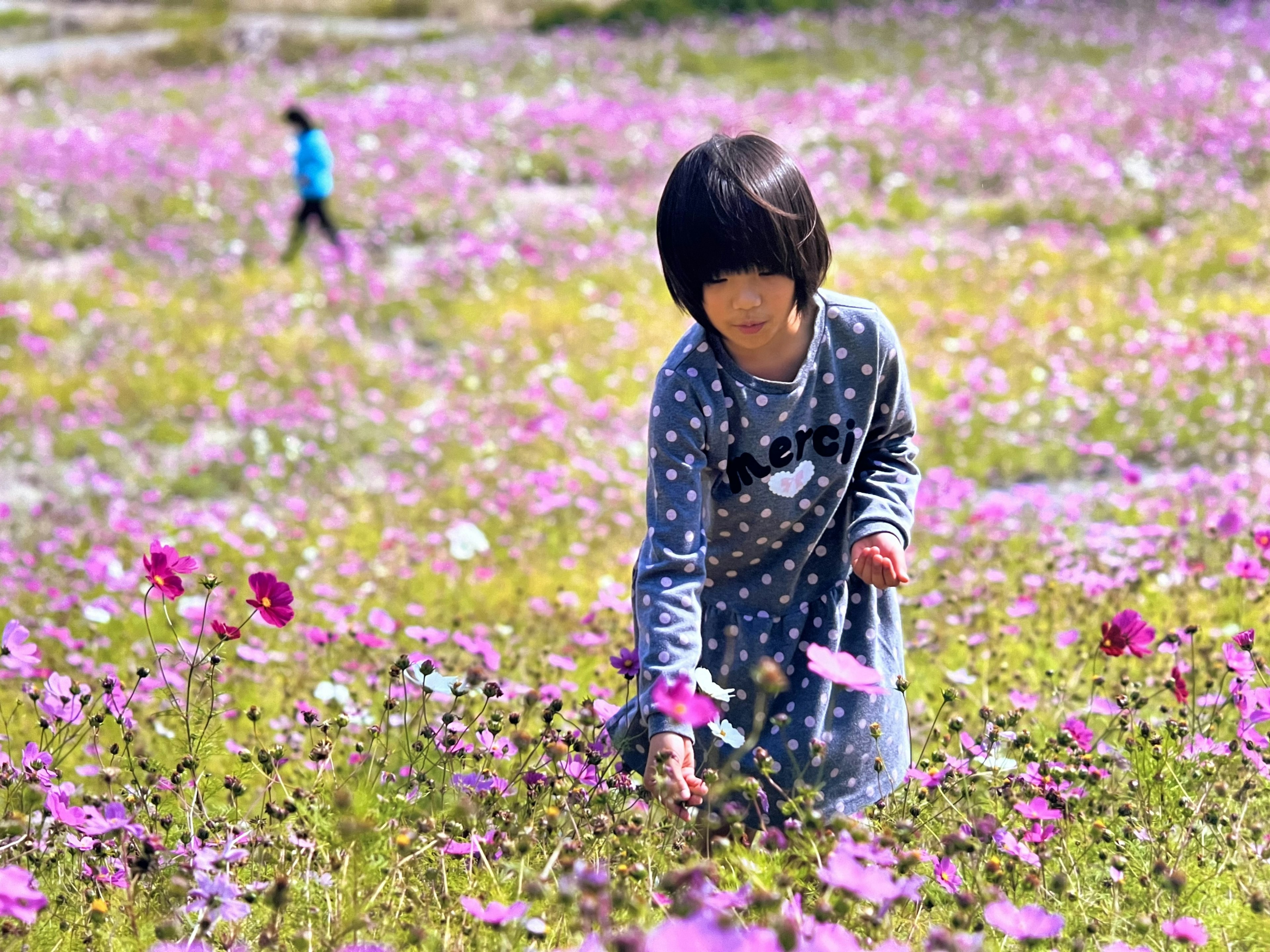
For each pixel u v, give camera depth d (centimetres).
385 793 241
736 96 1994
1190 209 1250
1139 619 258
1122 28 2292
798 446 249
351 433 816
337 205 1434
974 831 211
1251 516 506
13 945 200
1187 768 251
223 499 756
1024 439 711
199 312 1088
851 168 1499
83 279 1213
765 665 192
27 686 297
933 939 158
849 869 164
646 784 227
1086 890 214
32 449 820
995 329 895
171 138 1805
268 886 208
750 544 257
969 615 421
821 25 2484
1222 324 852
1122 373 787
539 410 815
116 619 499
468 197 1470
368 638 374
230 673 408
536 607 457
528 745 238
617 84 2094
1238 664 254
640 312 1049
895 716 263
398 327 1047
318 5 3259
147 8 3466
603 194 1509
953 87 1944
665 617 237
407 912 200
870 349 247
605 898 171
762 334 232
